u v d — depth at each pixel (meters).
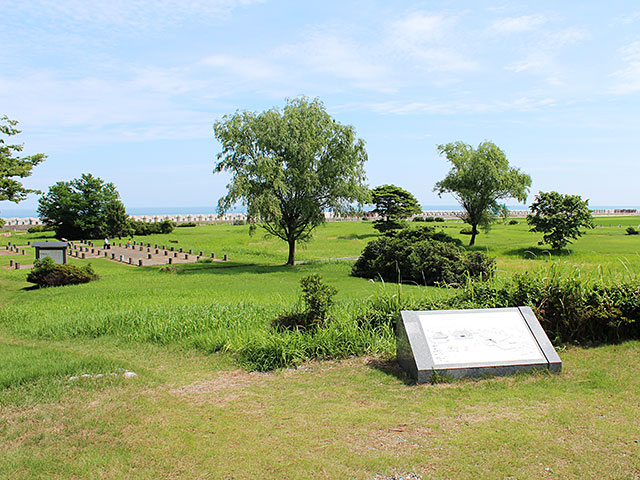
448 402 5.40
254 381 6.64
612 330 7.71
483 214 41.19
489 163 39.31
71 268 22.38
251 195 29.33
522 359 6.23
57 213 56.47
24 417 5.22
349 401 5.64
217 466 4.14
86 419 5.16
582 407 5.10
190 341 8.97
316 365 7.22
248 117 30.08
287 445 4.50
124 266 31.59
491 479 3.79
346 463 4.13
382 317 8.69
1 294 19.67
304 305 9.69
